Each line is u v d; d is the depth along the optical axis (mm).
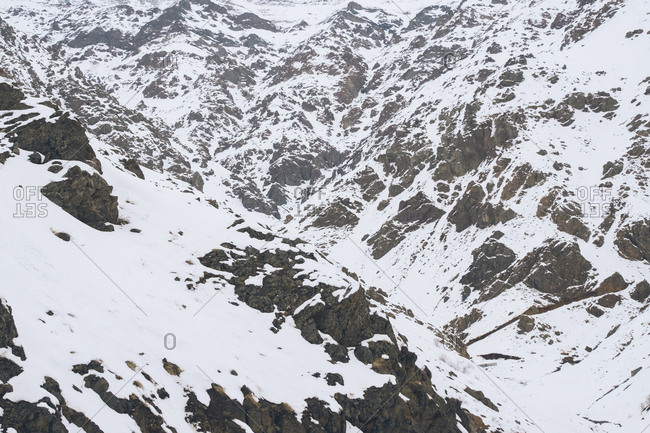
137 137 170500
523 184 130000
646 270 110062
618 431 64562
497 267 117625
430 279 125188
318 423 38219
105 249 42938
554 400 79250
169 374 36312
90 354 34281
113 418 32375
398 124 182875
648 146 128250
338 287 44750
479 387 52531
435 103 176375
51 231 41438
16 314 33688
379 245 140000
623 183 123062
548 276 110875
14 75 163625
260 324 42625
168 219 49469
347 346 43344
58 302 36219
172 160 169750
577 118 142875
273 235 49312
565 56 160750
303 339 42688
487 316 107812
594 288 107812
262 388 38281
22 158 45906
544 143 137500
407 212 144875
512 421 48781
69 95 171625
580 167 130875
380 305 59875
